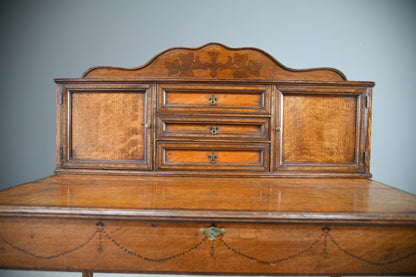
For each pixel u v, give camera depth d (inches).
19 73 82.6
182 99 54.4
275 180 52.6
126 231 32.6
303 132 54.7
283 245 32.3
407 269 32.4
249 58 56.5
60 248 32.9
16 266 33.0
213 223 32.4
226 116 54.0
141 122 54.5
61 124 54.9
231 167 54.3
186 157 54.7
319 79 57.1
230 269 32.5
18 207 33.1
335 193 43.4
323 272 32.4
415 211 33.7
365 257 32.3
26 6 81.4
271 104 54.0
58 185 46.4
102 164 54.7
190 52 56.2
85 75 56.7
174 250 32.5
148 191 42.8
